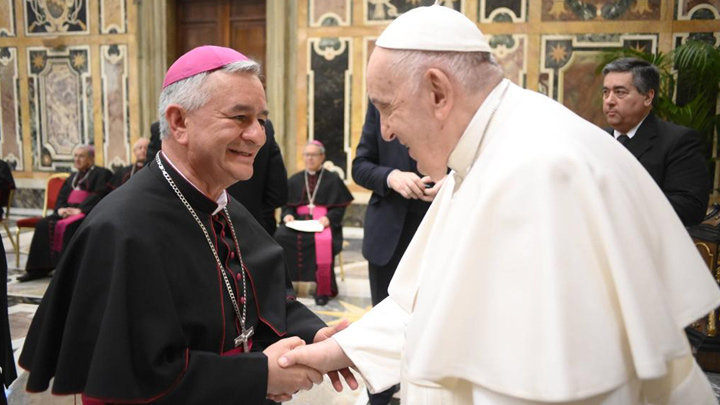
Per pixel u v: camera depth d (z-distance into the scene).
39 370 1.32
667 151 2.85
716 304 1.13
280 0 8.55
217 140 1.35
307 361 1.53
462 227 1.17
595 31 7.79
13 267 6.48
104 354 1.21
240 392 1.36
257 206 3.48
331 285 5.34
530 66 7.99
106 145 9.60
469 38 1.25
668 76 6.82
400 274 1.54
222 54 1.37
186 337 1.35
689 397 1.18
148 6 9.16
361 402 3.14
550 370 0.97
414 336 1.18
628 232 1.06
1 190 6.62
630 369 1.05
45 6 9.57
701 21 7.48
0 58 9.82
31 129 9.86
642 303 1.02
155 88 9.34
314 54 8.61
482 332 1.07
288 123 8.80
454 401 1.22
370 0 8.38
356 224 8.73
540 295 1.01
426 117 1.25
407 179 2.54
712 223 3.52
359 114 8.58
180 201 1.43
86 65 9.53
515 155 1.12
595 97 7.87
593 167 1.09
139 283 1.28
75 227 6.16
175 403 1.27
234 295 1.51
